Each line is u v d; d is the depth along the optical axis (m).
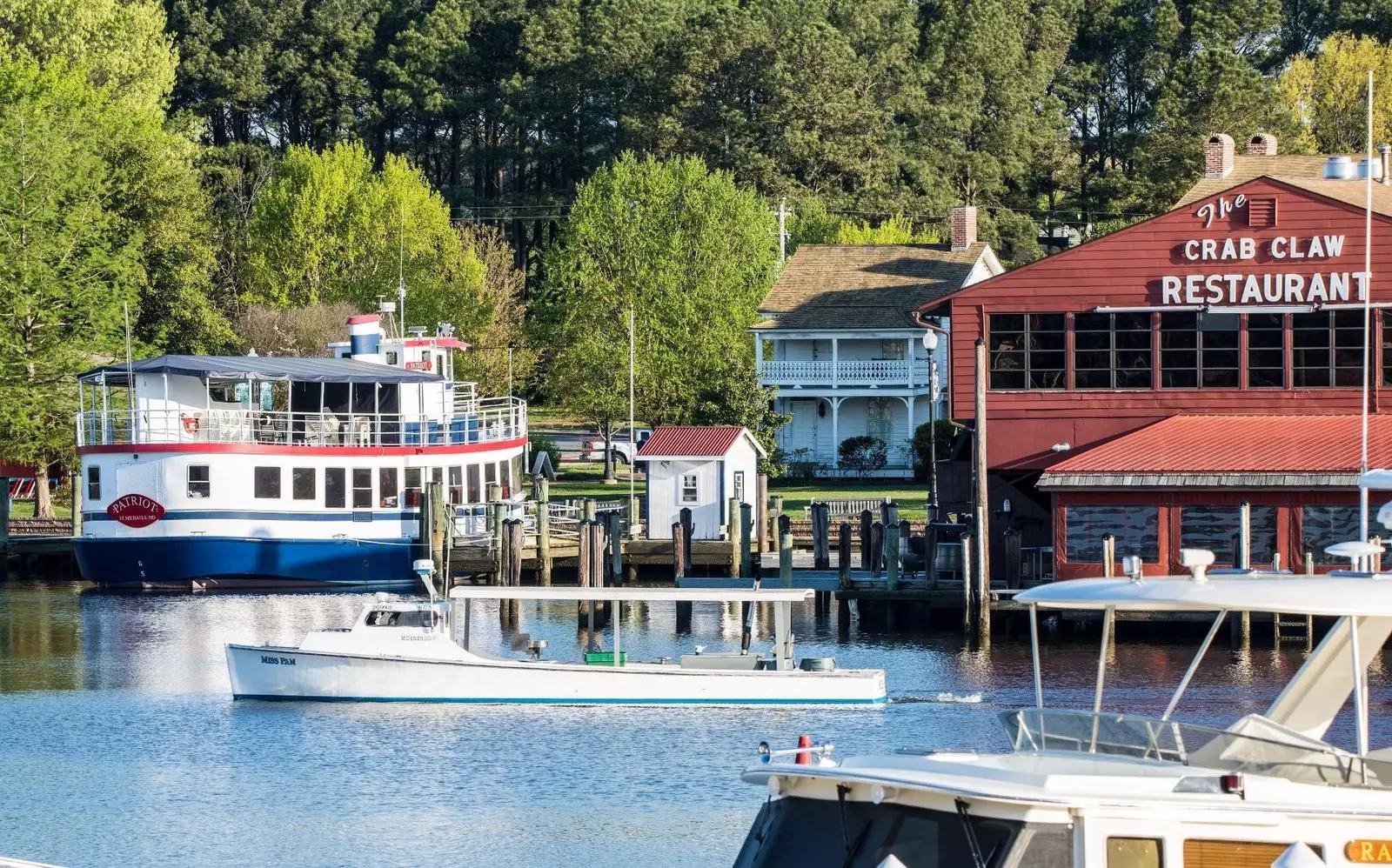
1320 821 38.16
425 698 87.56
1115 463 102.25
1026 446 110.19
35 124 164.12
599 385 192.12
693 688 86.50
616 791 70.62
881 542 117.69
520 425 151.88
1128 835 37.59
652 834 64.50
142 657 101.06
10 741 79.81
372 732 81.56
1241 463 100.38
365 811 67.81
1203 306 108.06
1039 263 109.75
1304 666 46.00
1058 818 37.47
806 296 193.88
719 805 68.31
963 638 105.06
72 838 64.38
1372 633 45.19
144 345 164.25
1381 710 82.12
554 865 60.78
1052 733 42.66
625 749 77.69
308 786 71.69
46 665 98.50
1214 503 100.44
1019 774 39.75
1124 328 109.25
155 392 129.75
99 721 84.12
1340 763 40.03
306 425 130.50
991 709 84.19
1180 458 101.94
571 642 107.00
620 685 86.75
